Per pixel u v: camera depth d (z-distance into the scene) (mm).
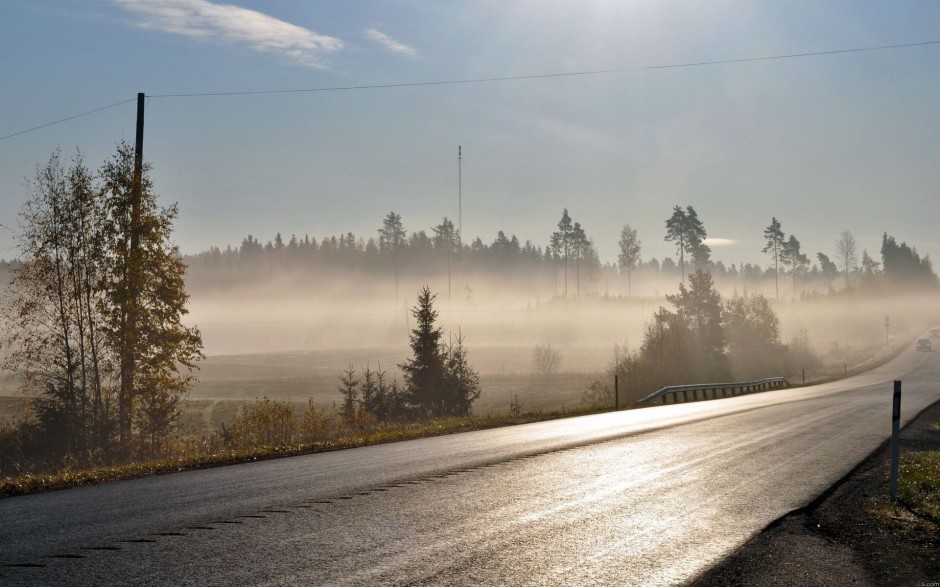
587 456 15422
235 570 6793
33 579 6508
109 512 9711
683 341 65938
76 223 27656
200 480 12734
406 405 52344
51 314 27422
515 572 6820
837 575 7098
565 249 185125
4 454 26375
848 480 12500
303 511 9609
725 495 10961
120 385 28250
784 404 33438
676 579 6723
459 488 11422
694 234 156125
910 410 29234
